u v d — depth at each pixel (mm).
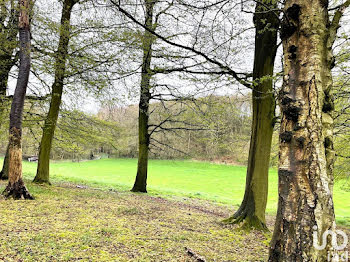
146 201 9508
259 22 6500
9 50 9203
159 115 13484
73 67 8773
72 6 9914
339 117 8289
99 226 5227
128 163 35438
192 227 6020
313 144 2586
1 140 11453
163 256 3965
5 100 9961
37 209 6094
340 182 11531
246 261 4070
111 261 3613
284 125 2812
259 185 6480
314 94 2676
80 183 14141
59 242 4148
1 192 7516
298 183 2586
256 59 6648
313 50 2754
